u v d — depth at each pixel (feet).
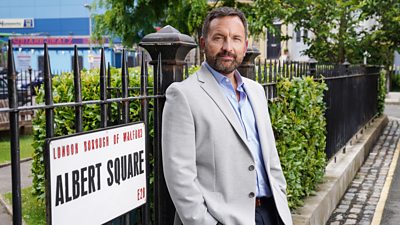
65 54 104.99
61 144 7.05
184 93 8.57
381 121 45.09
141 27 49.57
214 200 8.53
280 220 9.36
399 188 24.38
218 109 8.68
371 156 33.24
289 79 17.35
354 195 23.03
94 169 7.70
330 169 23.34
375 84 46.09
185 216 8.31
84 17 110.22
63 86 14.37
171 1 48.55
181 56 10.25
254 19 40.70
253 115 9.37
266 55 65.21
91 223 7.64
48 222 6.86
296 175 16.58
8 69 6.41
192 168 8.41
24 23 114.32
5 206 18.21
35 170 16.57
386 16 40.57
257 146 9.27
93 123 13.53
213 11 9.08
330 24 41.45
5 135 36.55
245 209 8.68
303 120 17.24
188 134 8.45
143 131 9.09
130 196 8.64
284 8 41.29
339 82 26.35
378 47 43.34
